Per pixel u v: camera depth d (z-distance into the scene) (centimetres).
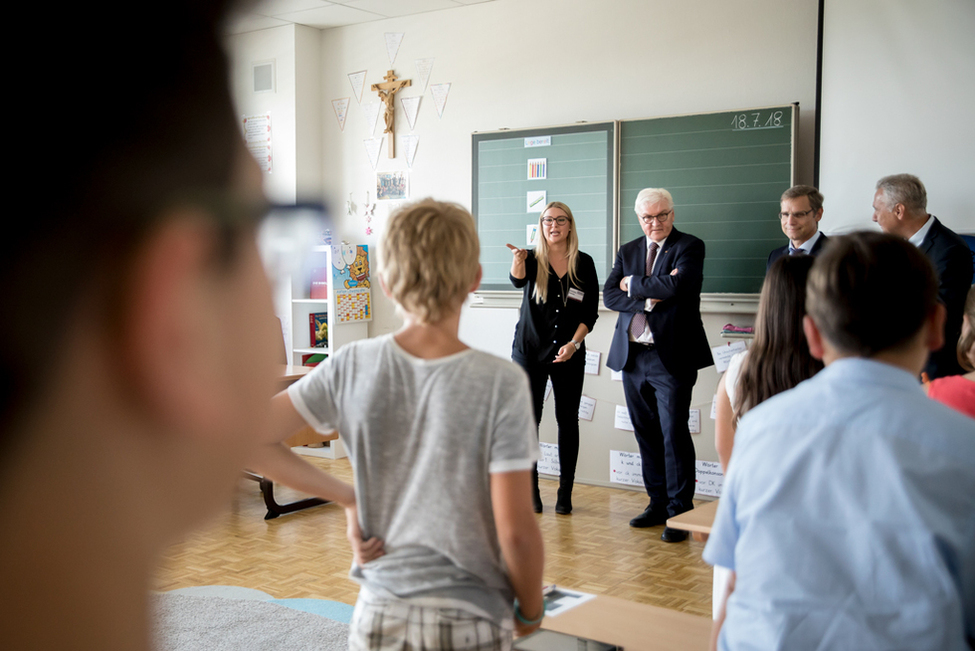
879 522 95
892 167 415
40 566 16
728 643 105
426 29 586
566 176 526
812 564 98
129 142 15
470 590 120
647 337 433
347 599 330
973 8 392
